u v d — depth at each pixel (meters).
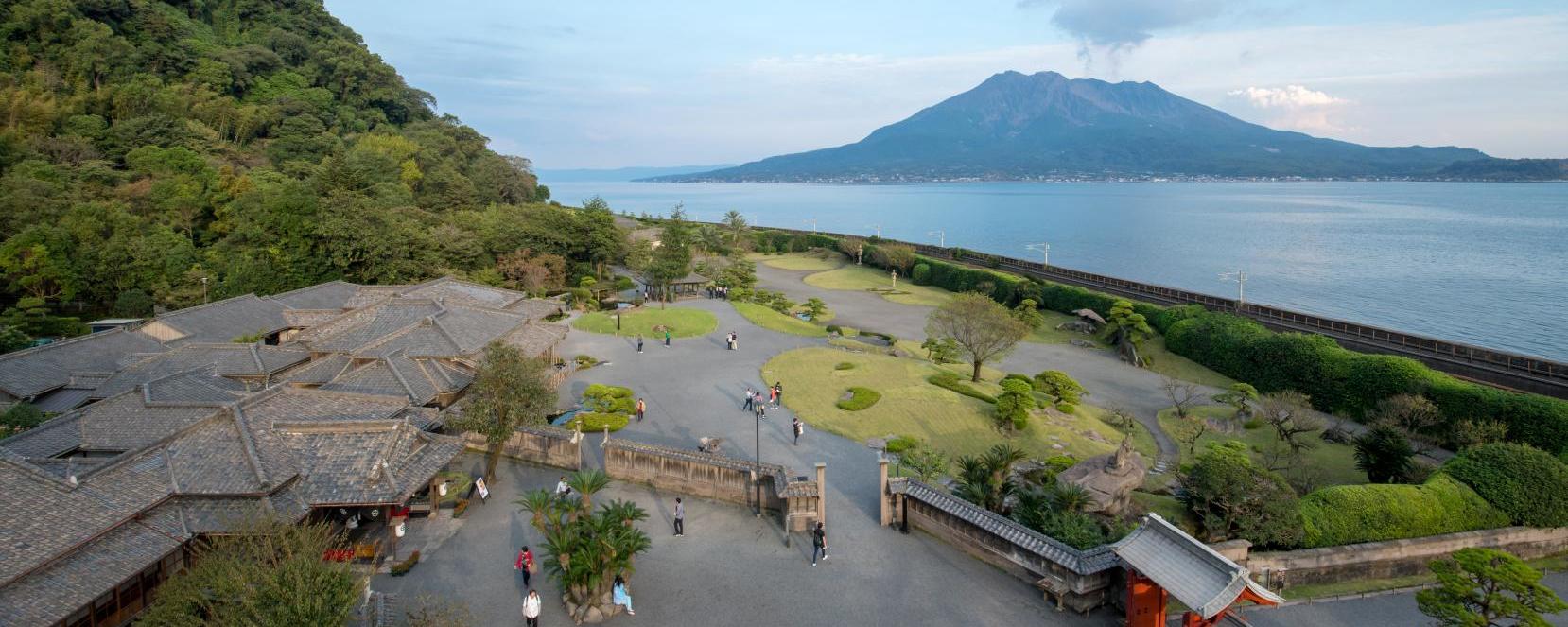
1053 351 97.25
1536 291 152.12
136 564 31.00
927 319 115.06
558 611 34.72
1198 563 30.09
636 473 48.75
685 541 41.34
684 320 97.88
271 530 30.02
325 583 28.03
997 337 76.06
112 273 93.75
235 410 40.09
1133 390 81.19
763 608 35.16
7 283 92.69
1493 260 196.50
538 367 50.62
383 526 41.38
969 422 63.00
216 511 35.22
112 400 46.03
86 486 32.56
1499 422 60.78
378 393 50.56
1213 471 42.50
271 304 81.81
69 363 60.44
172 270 95.12
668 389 70.38
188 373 52.66
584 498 41.12
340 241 103.81
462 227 123.12
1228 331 87.38
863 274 164.12
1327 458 61.44
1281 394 68.44
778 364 78.38
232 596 27.23
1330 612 36.50
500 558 39.28
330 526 38.22
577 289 117.25
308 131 155.88
